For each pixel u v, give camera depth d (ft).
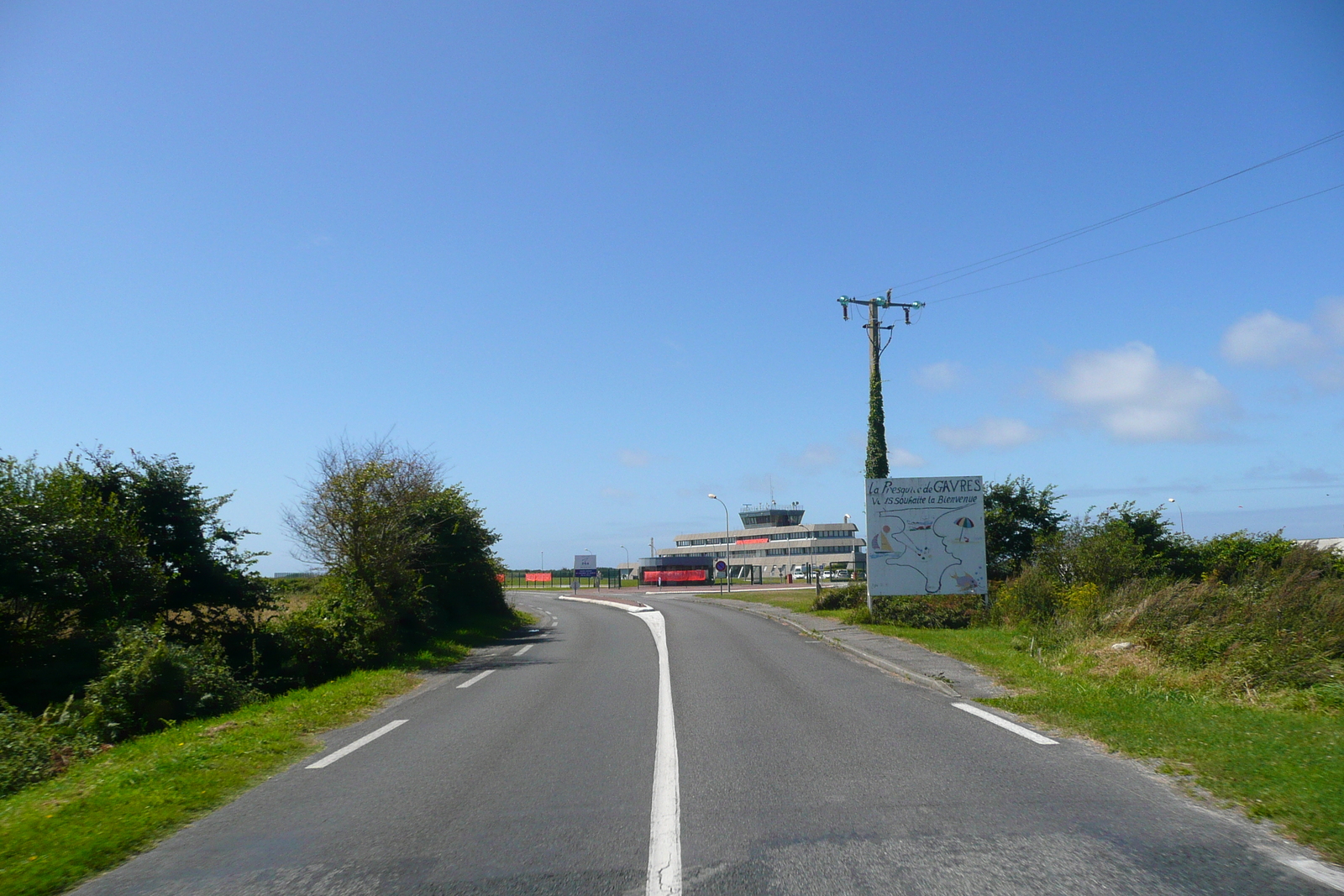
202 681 43.16
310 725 34.04
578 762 25.38
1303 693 30.50
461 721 33.96
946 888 14.43
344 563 65.21
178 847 18.57
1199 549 87.15
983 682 38.73
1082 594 61.36
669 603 148.56
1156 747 24.13
